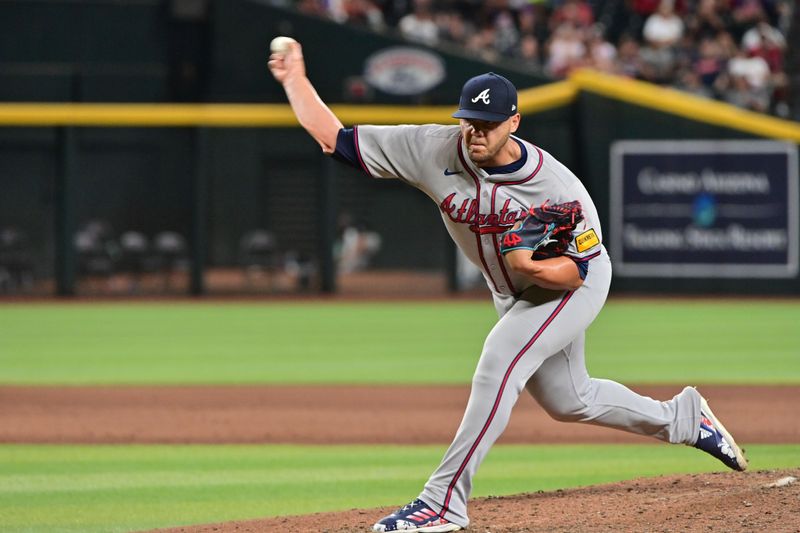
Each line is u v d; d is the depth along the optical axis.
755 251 66.69
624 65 75.50
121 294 70.69
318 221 70.25
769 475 18.69
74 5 76.19
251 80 76.88
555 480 21.31
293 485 21.19
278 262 73.62
